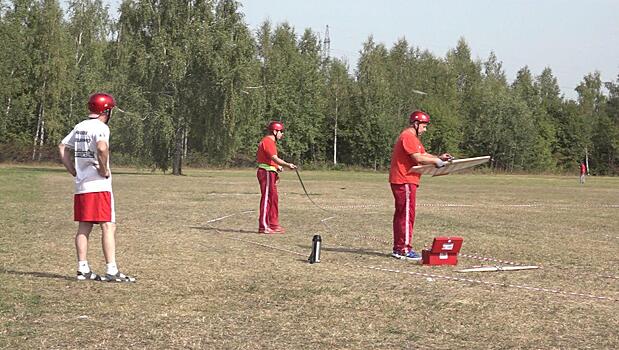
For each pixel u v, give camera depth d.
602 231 15.48
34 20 66.19
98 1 76.56
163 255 10.26
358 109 84.56
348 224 15.90
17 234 12.35
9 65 63.84
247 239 12.56
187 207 19.55
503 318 6.76
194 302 7.12
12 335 5.71
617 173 96.00
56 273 8.53
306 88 81.88
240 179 41.91
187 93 47.72
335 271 9.23
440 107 91.12
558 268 10.00
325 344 5.70
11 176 37.72
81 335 5.77
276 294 7.62
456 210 21.25
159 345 5.54
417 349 5.63
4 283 7.81
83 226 8.10
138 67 46.75
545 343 5.89
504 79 112.88
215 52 47.50
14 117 66.06
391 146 83.88
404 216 10.58
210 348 5.49
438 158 10.42
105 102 7.99
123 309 6.72
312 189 32.91
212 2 48.84
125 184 33.19
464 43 109.31
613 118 106.31
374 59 86.31
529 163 92.62
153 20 48.09
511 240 13.38
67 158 8.02
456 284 8.50
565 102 103.94
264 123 77.25
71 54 68.88
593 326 6.53
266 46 80.44
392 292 7.89
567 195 32.62
